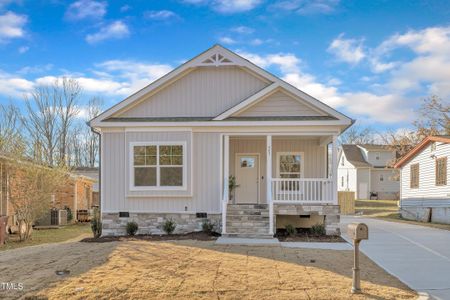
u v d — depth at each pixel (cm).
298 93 1477
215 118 1453
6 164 1659
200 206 1453
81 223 2520
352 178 4450
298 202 1405
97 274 773
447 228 1719
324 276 771
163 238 1325
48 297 652
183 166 1454
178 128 1462
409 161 2525
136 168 1467
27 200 1608
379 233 1491
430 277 805
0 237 1462
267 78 1514
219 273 782
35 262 895
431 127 3362
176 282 722
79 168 3712
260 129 1459
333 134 1439
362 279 766
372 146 4562
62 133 3869
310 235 1384
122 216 1466
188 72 1556
